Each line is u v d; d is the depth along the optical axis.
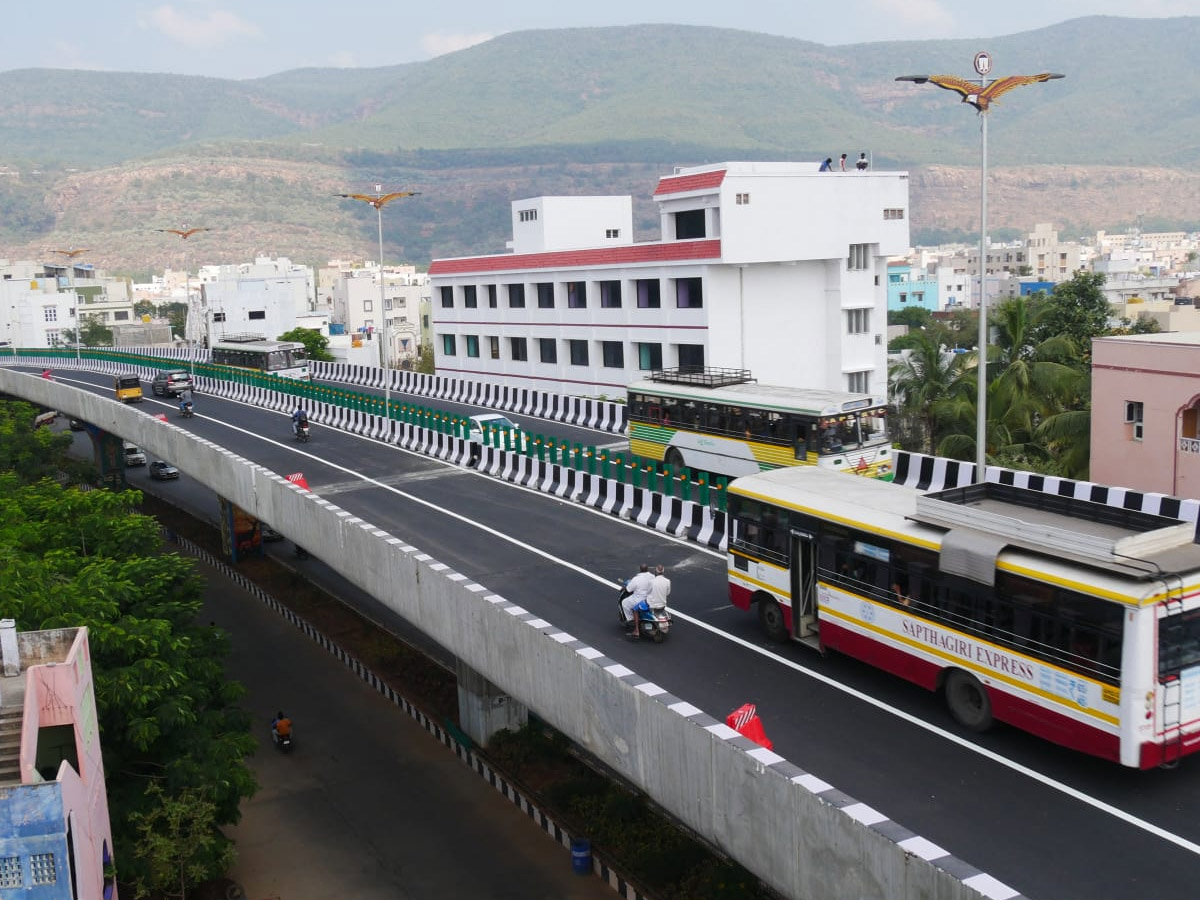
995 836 13.03
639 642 19.92
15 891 14.73
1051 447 36.62
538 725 26.73
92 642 20.91
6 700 17.41
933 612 16.17
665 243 51.50
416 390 59.47
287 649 35.44
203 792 20.53
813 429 28.25
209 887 22.80
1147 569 13.34
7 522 28.45
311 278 151.88
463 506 31.62
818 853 11.98
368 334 126.06
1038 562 14.59
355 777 27.22
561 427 46.72
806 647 19.45
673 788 14.55
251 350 66.56
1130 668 13.33
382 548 23.20
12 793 14.55
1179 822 13.23
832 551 18.06
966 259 180.25
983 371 24.91
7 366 91.56
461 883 22.27
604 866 21.42
